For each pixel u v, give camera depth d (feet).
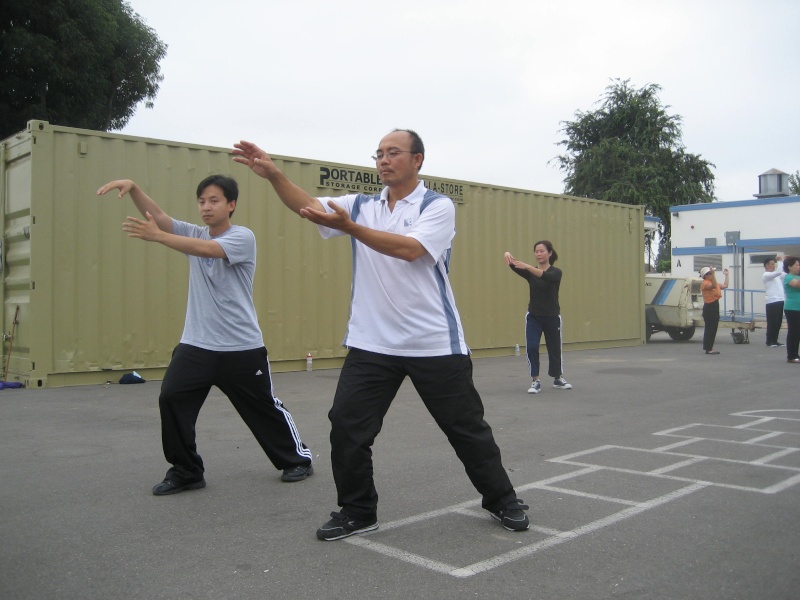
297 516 13.46
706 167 142.82
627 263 54.19
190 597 9.90
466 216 43.21
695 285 57.98
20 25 65.16
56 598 9.85
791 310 41.01
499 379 34.35
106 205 29.91
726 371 37.22
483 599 9.83
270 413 15.57
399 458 18.15
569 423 22.97
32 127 28.14
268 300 34.65
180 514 13.56
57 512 13.65
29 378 28.66
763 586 10.27
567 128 152.15
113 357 30.14
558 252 48.83
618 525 12.90
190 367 14.57
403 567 10.96
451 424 12.40
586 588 10.18
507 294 45.65
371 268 12.21
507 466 17.31
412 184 12.46
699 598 9.88
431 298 12.13
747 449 19.16
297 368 35.86
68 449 18.85
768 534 12.43
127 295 30.48
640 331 54.95
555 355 30.50
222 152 33.09
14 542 12.03
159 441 19.83
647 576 10.61
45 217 28.48
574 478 16.17
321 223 10.97
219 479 16.08
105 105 73.46
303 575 10.66
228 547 11.82
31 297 28.30
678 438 20.61
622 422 23.13
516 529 12.50
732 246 93.04
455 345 12.25
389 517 13.39
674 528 12.73
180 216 31.86
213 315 14.69
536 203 47.57
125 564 11.08
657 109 144.46
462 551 11.61
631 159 140.97
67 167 29.04
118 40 73.20
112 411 24.18
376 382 12.16
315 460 17.98
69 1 65.36
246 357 14.96
